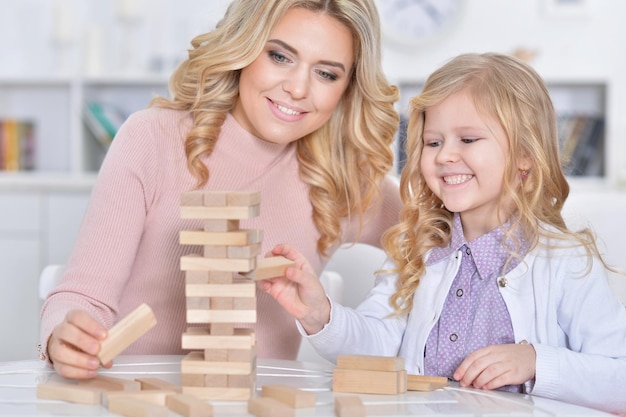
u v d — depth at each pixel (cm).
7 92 430
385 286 174
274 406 107
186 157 176
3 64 430
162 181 175
